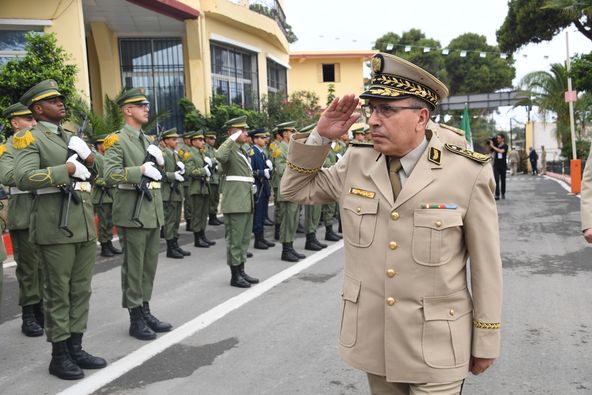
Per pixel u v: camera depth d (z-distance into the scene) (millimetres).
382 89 2168
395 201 2203
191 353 4512
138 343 4781
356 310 2285
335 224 11711
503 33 21438
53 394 3842
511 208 13172
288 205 7930
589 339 4613
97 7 13977
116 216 4957
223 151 6473
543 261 7453
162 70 16219
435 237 2133
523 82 28250
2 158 5352
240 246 6605
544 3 18516
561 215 11688
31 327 5180
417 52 36969
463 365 2178
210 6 15617
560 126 27094
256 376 4047
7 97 10078
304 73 29703
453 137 2627
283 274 7145
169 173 8602
